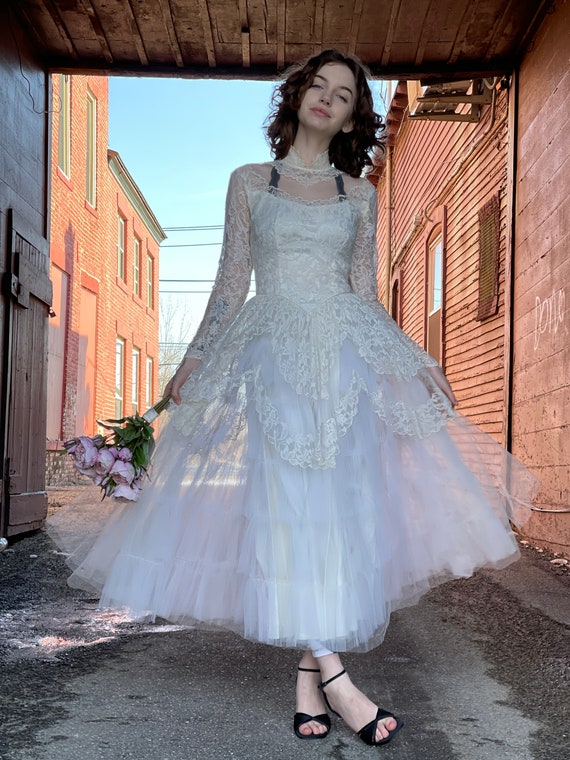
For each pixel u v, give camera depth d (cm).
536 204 634
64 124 1272
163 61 703
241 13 632
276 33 658
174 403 276
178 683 286
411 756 223
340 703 233
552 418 588
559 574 508
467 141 922
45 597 432
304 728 236
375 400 262
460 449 290
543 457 610
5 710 252
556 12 582
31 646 334
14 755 216
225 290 276
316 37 663
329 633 231
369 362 262
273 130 288
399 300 1498
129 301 1912
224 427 263
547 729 245
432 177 1135
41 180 688
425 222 1196
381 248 1712
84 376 1455
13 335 602
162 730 238
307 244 268
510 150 706
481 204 856
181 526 262
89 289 1451
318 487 244
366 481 253
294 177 280
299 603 233
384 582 259
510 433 700
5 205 589
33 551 574
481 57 689
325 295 267
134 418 263
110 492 260
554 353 584
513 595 446
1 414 582
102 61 700
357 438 254
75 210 1337
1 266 581
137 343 2045
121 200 1777
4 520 588
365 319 269
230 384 264
